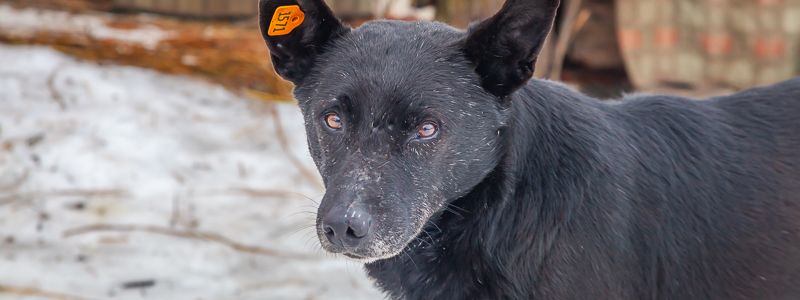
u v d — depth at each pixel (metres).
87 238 2.59
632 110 2.11
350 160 2.00
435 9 3.68
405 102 2.00
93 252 2.55
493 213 2.04
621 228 2.03
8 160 2.77
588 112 2.07
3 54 3.35
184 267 2.54
